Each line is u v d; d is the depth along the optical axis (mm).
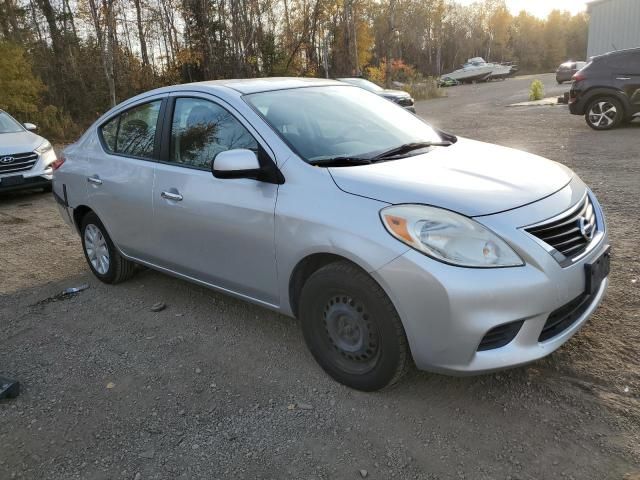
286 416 2947
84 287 5023
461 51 85250
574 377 3061
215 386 3277
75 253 6082
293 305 3336
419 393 3045
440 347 2654
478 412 2854
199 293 4660
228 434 2844
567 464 2463
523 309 2592
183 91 4000
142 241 4285
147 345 3840
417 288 2621
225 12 28688
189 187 3729
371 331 2898
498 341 2660
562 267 2701
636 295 3896
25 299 4852
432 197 2764
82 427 2986
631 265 4414
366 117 3939
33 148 9109
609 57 11695
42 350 3885
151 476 2590
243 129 3496
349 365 3082
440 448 2627
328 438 2756
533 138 11609
